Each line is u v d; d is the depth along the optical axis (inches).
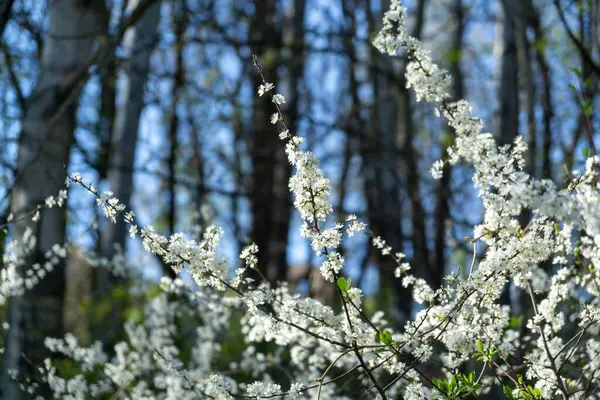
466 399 155.8
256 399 130.2
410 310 335.3
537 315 131.9
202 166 510.0
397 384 174.9
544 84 287.9
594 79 236.2
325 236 115.3
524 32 279.1
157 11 352.8
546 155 260.1
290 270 544.7
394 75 379.9
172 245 115.5
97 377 239.8
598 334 161.0
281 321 120.3
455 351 126.0
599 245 116.6
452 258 376.5
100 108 383.9
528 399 126.4
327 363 197.2
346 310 116.7
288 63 450.0
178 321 272.5
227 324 235.1
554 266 178.9
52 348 217.0
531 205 101.4
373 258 487.5
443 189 374.9
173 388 194.7
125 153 354.0
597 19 223.9
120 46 332.2
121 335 312.3
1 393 230.1
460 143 121.4
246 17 510.6
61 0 263.4
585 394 131.5
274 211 518.0
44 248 243.3
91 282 378.6
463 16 473.7
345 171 553.0
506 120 298.4
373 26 399.5
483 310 152.3
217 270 116.5
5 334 234.8
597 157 117.6
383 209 392.2
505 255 119.1
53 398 227.8
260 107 521.7
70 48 260.2
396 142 406.0
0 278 222.4
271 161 519.8
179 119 491.8
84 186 120.6
